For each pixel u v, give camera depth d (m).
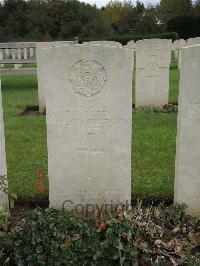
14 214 1.63
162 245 1.39
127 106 1.50
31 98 4.19
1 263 1.31
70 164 1.58
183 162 1.54
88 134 1.54
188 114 1.48
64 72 1.47
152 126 2.89
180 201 1.59
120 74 1.46
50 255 1.32
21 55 5.51
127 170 1.57
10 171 2.04
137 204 1.58
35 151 2.36
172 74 5.88
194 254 1.38
